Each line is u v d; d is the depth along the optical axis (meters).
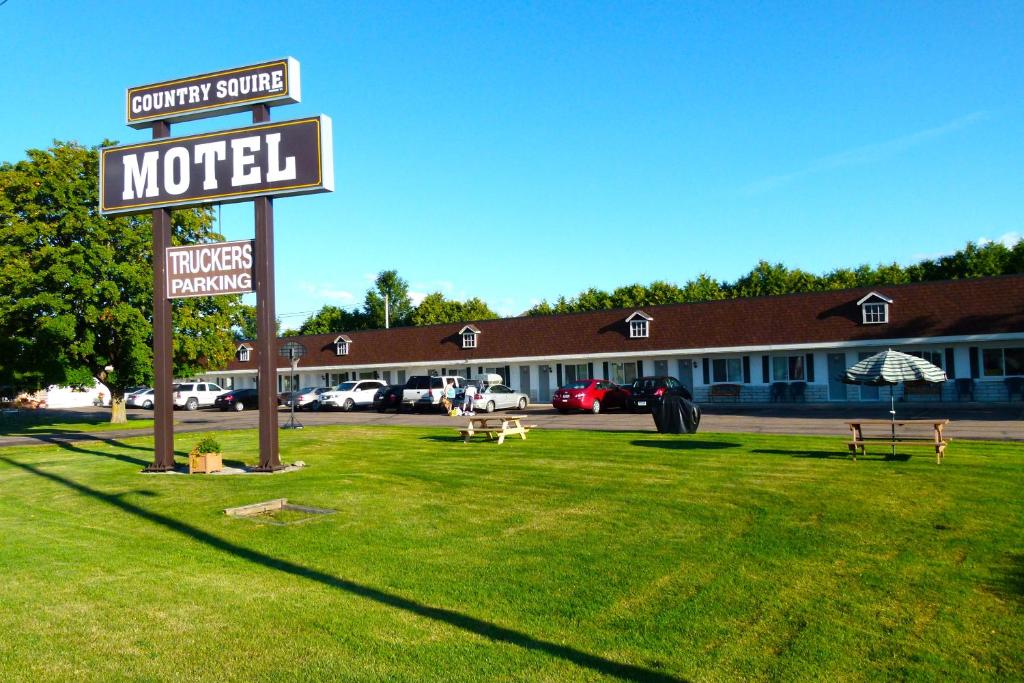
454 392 38.12
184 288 15.81
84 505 11.64
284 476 14.30
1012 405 31.38
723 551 8.18
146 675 5.21
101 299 29.06
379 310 86.81
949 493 10.96
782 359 38.62
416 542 8.87
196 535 9.40
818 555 7.94
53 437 25.83
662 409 20.58
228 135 15.55
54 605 6.68
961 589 6.80
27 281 26.91
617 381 42.59
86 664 5.39
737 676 5.12
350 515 10.45
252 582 7.36
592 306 72.81
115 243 29.91
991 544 8.21
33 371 28.36
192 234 32.81
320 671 5.25
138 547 8.82
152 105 16.30
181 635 5.95
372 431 24.52
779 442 18.02
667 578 7.27
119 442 22.88
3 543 9.05
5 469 16.34
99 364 30.52
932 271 59.72
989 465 13.47
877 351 36.28
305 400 44.84
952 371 34.75
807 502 10.60
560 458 15.90
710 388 39.81
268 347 15.24
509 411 38.09
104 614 6.45
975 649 5.52
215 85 15.89
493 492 12.02
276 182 15.23
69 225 27.84
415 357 48.75
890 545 8.26
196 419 36.59
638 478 12.99
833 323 37.53
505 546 8.62
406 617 6.32
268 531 9.54
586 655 5.49
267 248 15.38
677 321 41.88
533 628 6.04
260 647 5.69
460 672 5.21
